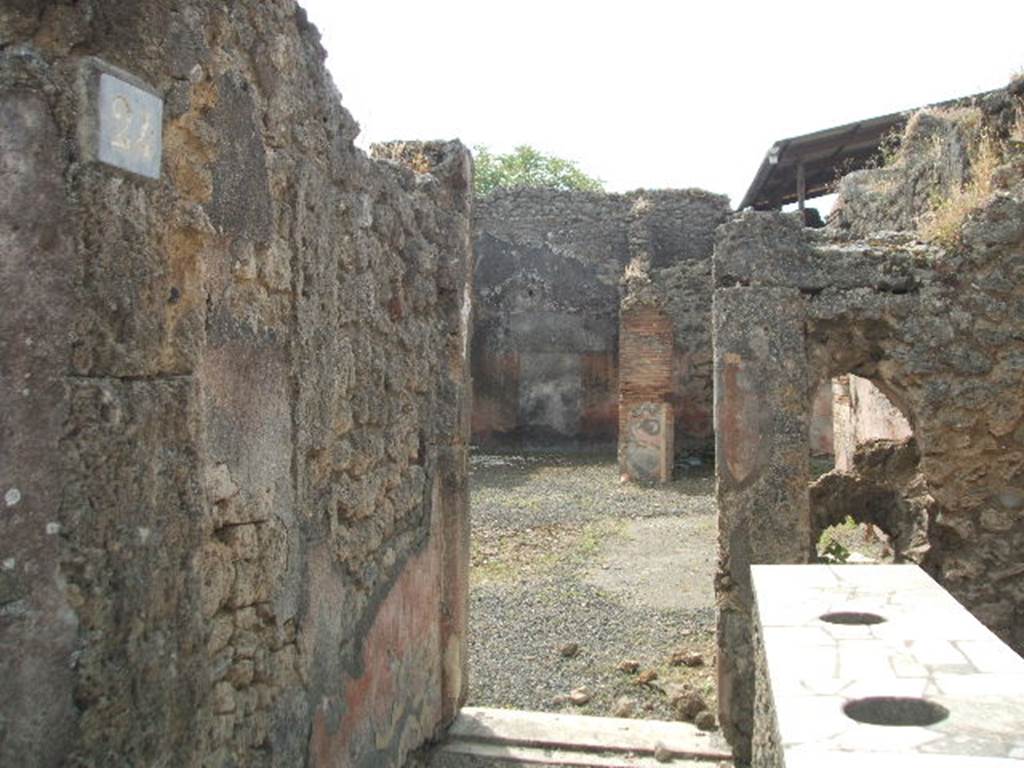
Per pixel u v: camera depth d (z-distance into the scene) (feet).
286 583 8.50
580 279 52.39
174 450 6.11
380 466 11.75
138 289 5.75
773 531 14.02
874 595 10.08
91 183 5.40
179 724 6.14
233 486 7.42
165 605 5.97
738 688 14.02
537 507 34.63
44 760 5.18
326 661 9.65
